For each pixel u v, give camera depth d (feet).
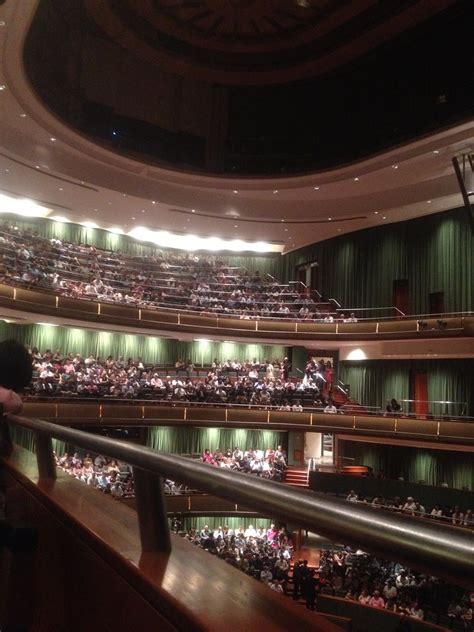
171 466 4.47
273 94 85.61
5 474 10.71
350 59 75.51
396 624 43.45
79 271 79.46
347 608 47.11
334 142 80.69
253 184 84.48
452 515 63.21
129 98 80.07
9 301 64.13
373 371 85.97
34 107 62.39
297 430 78.74
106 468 68.80
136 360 86.79
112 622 5.18
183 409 75.05
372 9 66.90
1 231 75.82
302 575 50.19
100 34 75.10
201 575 4.56
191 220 91.86
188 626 3.73
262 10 68.95
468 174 72.13
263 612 3.76
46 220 88.58
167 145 83.15
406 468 78.43
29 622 7.69
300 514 3.06
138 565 4.83
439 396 77.56
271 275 101.91
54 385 64.90
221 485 3.81
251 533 72.79
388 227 87.15
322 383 86.79
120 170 80.28
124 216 89.86
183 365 85.46
